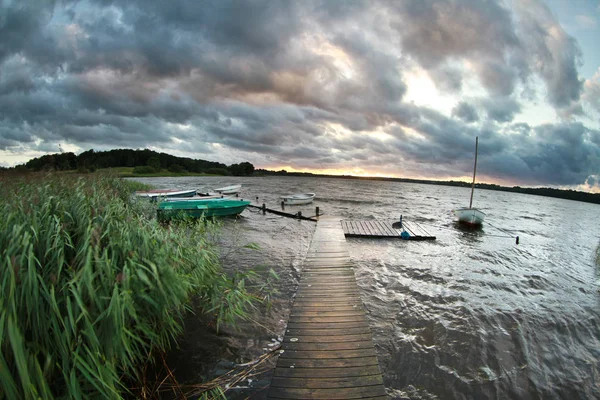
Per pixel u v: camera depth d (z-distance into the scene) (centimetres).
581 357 543
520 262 1181
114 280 356
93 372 289
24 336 298
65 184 819
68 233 427
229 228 1584
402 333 598
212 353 497
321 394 373
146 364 450
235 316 609
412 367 495
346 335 508
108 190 938
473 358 524
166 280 405
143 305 407
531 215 3353
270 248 1209
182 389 416
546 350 560
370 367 425
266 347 520
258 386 427
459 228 1922
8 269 281
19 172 874
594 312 734
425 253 1214
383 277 914
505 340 586
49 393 271
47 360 283
